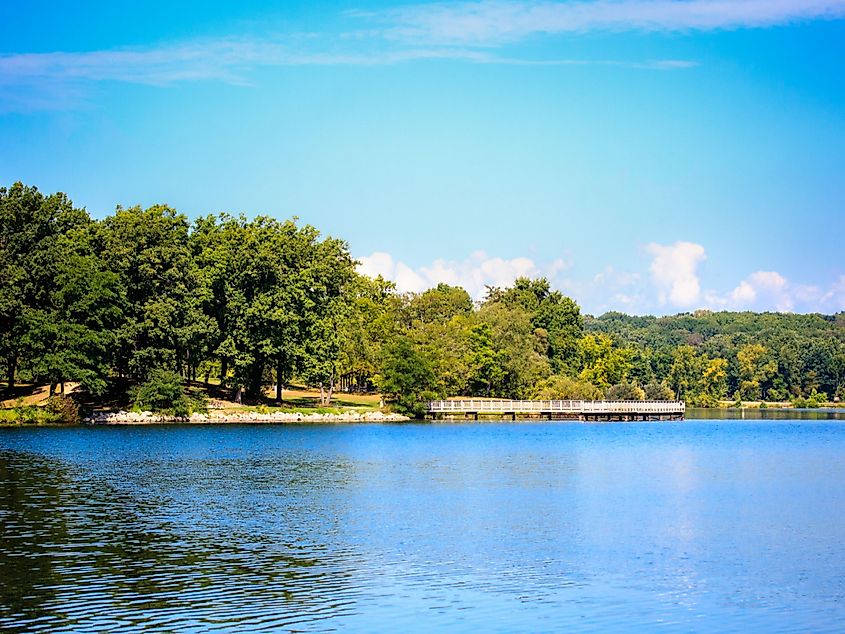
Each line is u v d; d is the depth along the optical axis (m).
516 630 26.08
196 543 36.16
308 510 44.25
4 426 92.12
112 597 28.59
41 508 43.34
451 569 32.66
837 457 75.44
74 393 105.56
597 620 27.11
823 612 28.08
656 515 44.12
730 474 62.00
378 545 36.31
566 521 42.22
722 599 29.31
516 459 71.12
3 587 29.52
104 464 61.44
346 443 83.06
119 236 102.12
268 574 31.55
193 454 69.81
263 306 108.00
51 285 99.19
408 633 25.72
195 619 26.59
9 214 102.75
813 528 41.00
